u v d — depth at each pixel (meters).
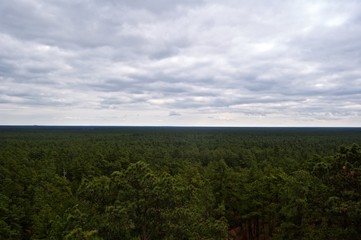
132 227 15.20
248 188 31.62
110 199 17.48
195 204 23.03
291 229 24.05
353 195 18.25
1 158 50.59
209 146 92.56
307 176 22.03
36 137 125.38
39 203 28.42
